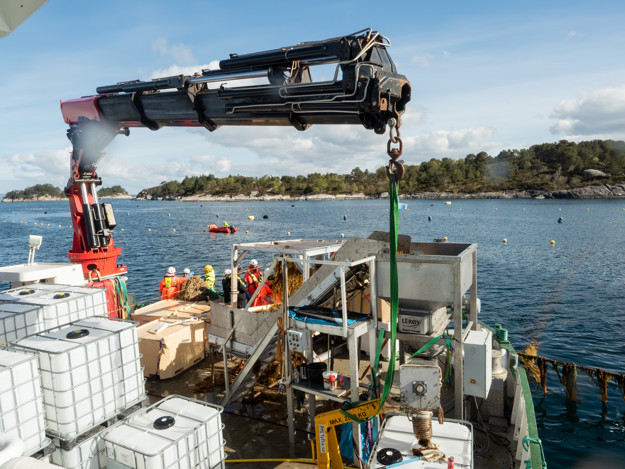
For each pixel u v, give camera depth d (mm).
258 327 7234
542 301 22891
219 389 8242
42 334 5297
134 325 5543
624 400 11469
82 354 4844
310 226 75875
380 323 6312
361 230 68375
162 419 4977
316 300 6609
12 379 4367
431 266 5867
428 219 83375
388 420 5410
